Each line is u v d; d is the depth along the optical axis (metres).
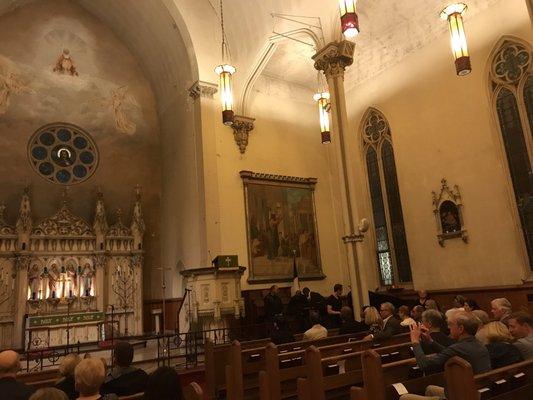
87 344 12.68
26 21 16.11
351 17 8.62
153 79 18.08
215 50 15.61
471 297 12.86
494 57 13.02
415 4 14.33
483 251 12.82
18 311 13.25
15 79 15.51
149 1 15.34
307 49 16.45
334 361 5.63
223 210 15.26
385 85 16.11
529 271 11.93
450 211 13.74
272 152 17.09
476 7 13.34
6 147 14.95
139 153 17.45
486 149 12.95
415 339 4.82
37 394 2.76
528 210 12.07
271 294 12.03
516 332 5.09
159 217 17.31
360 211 16.80
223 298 11.52
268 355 6.00
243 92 16.23
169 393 3.08
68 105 16.39
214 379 7.45
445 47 14.19
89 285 14.62
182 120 16.16
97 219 15.15
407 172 15.08
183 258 15.44
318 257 17.12
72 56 16.80
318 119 18.73
